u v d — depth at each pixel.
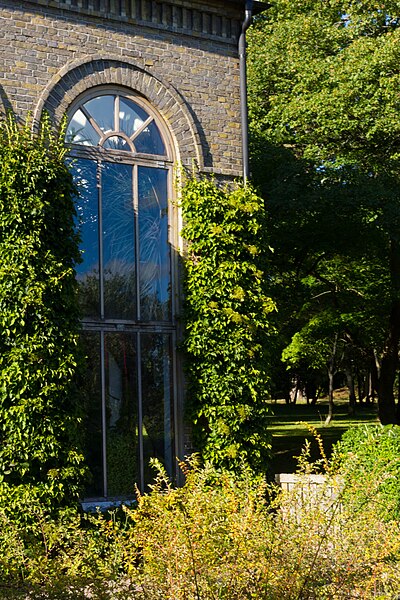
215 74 14.86
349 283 25.81
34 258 11.88
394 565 7.71
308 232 22.41
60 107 13.10
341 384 57.50
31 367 11.64
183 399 13.86
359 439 12.62
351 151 23.05
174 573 6.82
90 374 12.97
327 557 7.26
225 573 6.78
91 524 11.99
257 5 15.12
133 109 13.98
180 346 13.88
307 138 22.98
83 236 13.23
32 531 11.23
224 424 13.70
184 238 14.12
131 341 13.52
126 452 13.16
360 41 21.95
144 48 14.07
